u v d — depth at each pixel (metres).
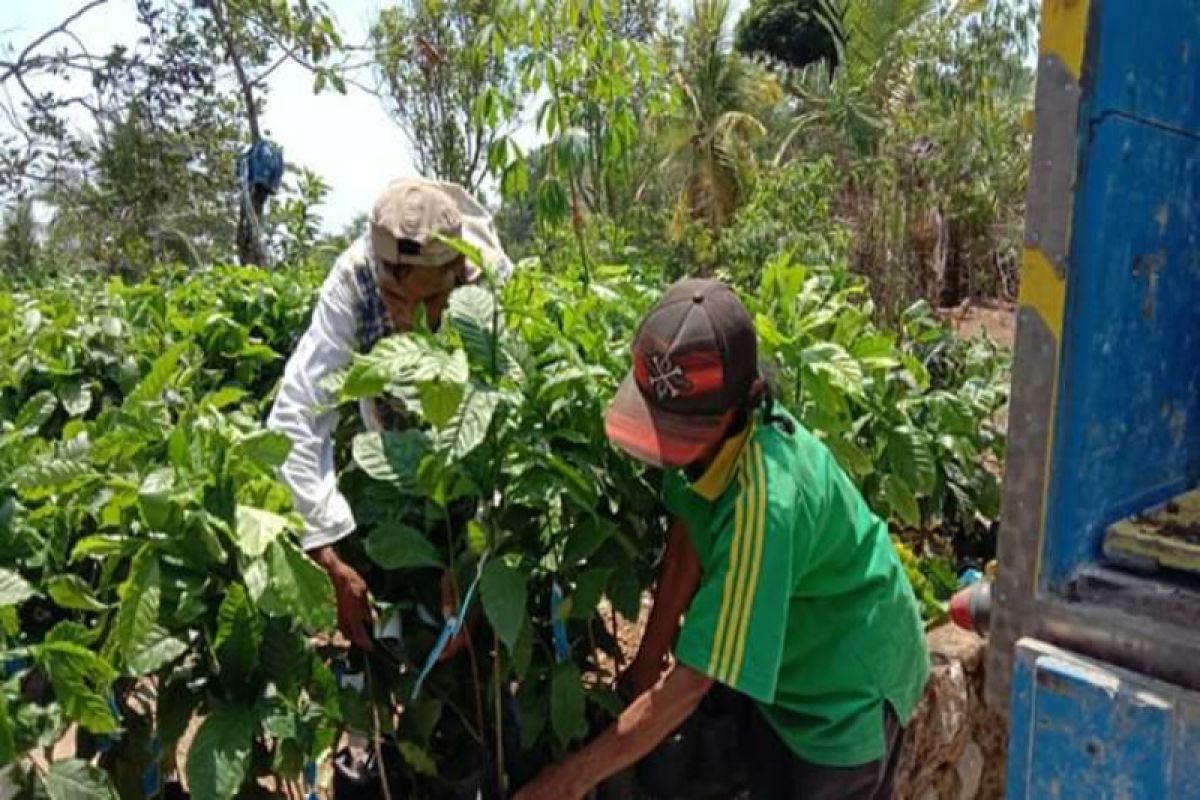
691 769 2.33
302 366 2.37
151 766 2.17
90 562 2.13
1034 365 1.40
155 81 10.82
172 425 2.23
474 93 10.67
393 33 11.50
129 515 1.87
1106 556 1.48
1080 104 1.32
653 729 1.92
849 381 2.68
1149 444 1.59
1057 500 1.42
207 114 11.30
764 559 1.80
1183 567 1.41
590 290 2.93
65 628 1.73
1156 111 1.45
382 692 2.25
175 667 1.94
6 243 11.31
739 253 9.19
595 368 2.16
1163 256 1.53
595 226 6.92
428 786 2.33
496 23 4.99
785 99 16.92
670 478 2.15
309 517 2.19
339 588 2.19
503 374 2.09
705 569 2.08
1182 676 1.31
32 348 3.54
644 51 5.12
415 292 2.32
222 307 4.69
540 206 4.86
